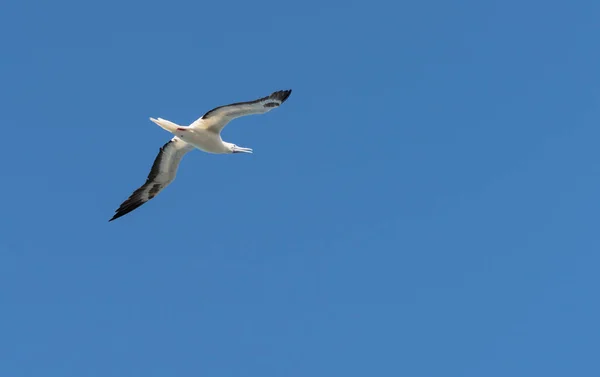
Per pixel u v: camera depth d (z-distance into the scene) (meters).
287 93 25.83
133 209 28.95
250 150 28.20
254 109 26.27
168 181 28.86
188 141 27.33
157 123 27.14
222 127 27.27
